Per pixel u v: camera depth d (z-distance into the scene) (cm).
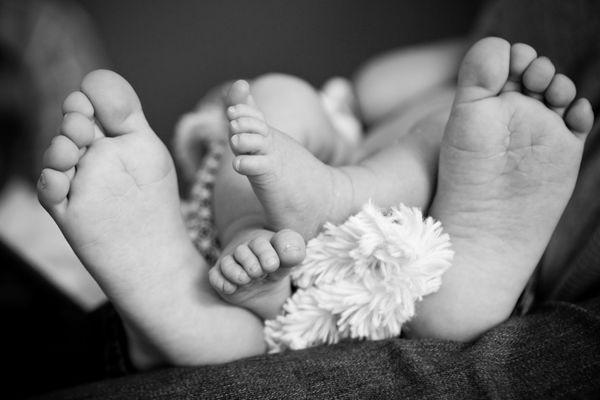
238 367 37
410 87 71
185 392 37
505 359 36
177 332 39
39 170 95
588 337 36
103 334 43
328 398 35
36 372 53
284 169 35
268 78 47
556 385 35
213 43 104
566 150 36
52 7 106
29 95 99
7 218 63
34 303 55
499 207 38
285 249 35
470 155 37
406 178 40
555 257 45
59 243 58
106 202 37
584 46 51
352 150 57
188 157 57
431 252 37
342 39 102
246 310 40
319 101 48
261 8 107
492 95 36
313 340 39
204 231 48
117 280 38
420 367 36
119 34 107
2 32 100
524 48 36
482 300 38
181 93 98
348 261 38
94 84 36
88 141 36
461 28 101
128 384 39
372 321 38
